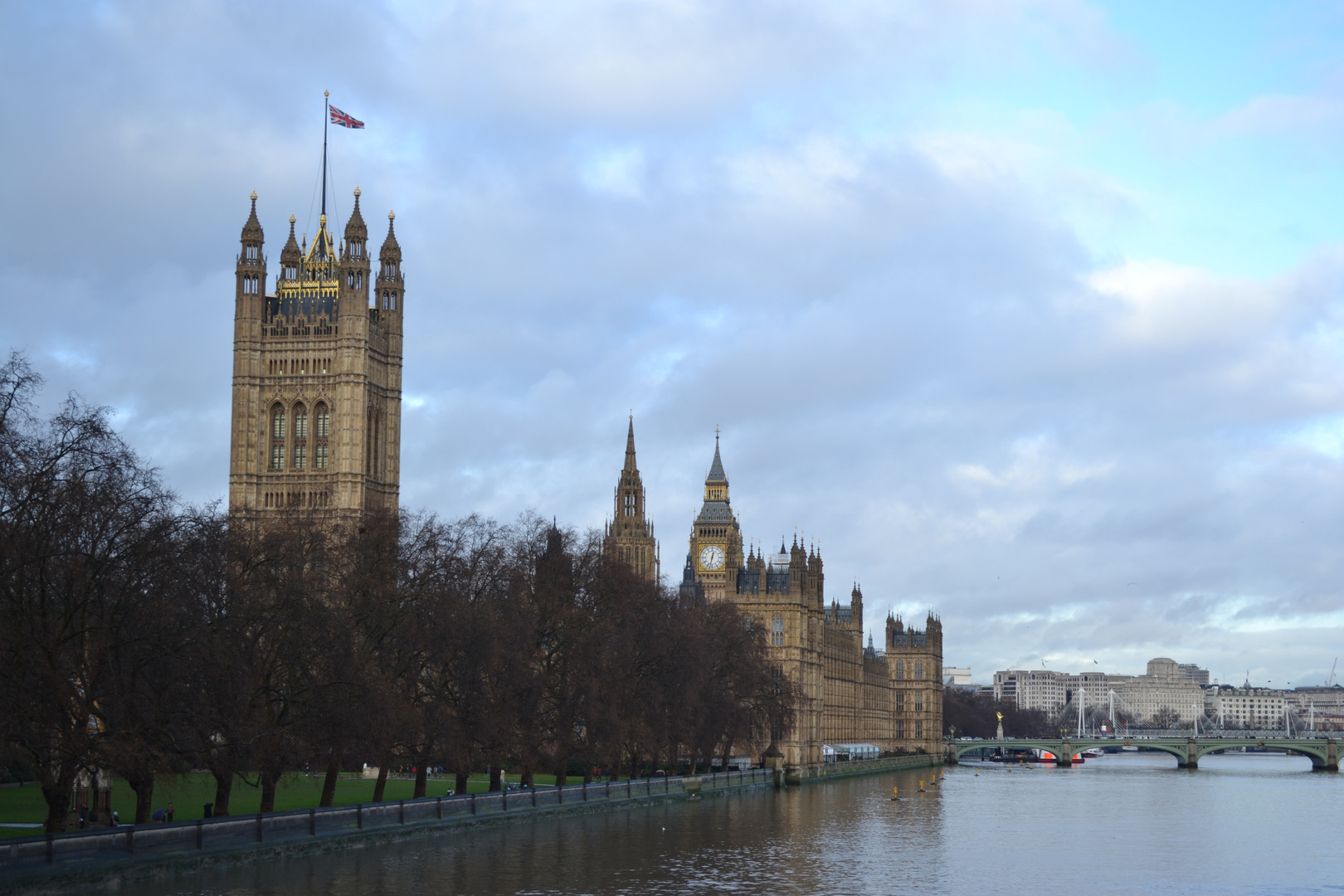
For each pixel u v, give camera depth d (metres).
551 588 182.75
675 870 130.75
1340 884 137.00
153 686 113.88
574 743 184.75
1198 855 160.38
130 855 109.06
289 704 133.25
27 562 103.06
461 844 143.25
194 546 117.62
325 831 131.38
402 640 147.50
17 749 106.12
